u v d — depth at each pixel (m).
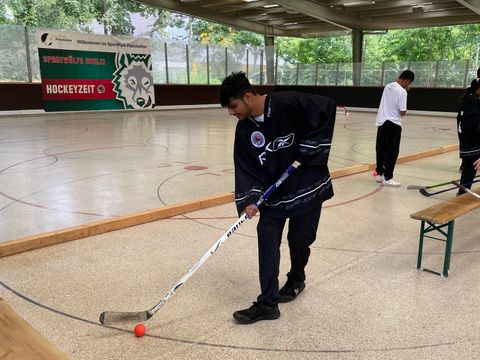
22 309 2.71
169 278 3.17
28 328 1.82
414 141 10.88
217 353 2.32
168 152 8.48
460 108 5.04
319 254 3.67
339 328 2.57
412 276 3.27
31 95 15.20
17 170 6.57
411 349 2.37
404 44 30.55
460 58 28.59
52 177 6.16
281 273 3.30
